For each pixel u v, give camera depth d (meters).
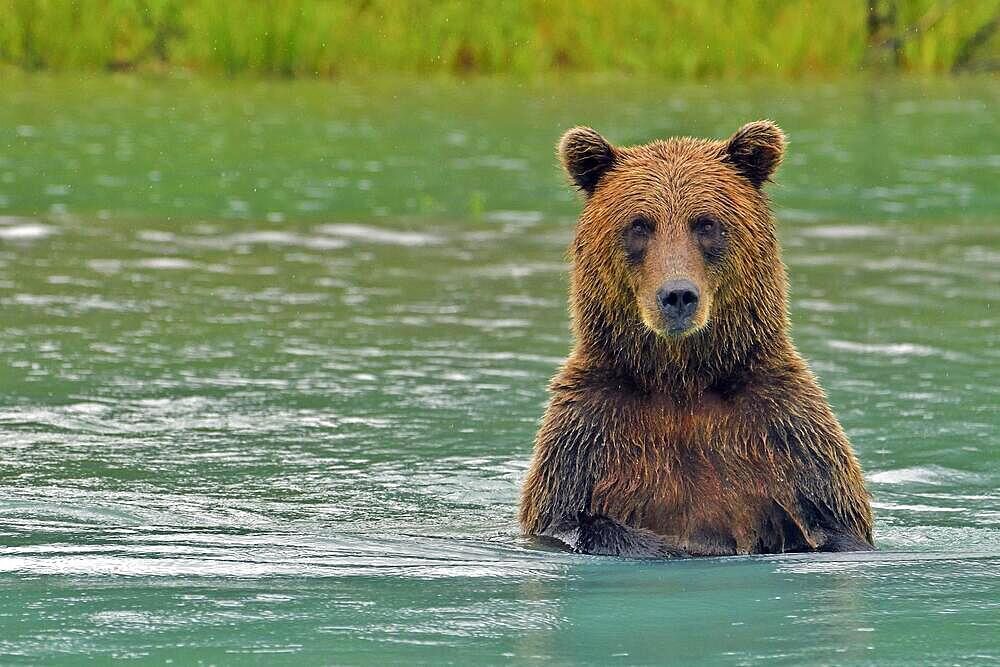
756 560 8.98
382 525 10.09
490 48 40.97
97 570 8.60
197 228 21.83
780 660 6.83
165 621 7.49
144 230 21.58
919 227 22.27
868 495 9.80
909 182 26.22
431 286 18.17
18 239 20.67
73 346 15.03
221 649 7.03
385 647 7.05
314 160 28.16
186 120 32.84
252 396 13.41
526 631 7.34
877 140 30.78
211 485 10.98
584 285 9.88
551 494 9.61
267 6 40.56
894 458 11.69
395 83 39.12
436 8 41.31
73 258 19.50
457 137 30.88
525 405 13.20
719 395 9.70
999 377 13.95
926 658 6.84
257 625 7.44
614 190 9.84
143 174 26.39
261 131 31.50
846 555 9.12
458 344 15.31
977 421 12.60
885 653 6.91
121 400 13.22
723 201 9.64
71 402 13.11
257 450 11.91
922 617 7.52
